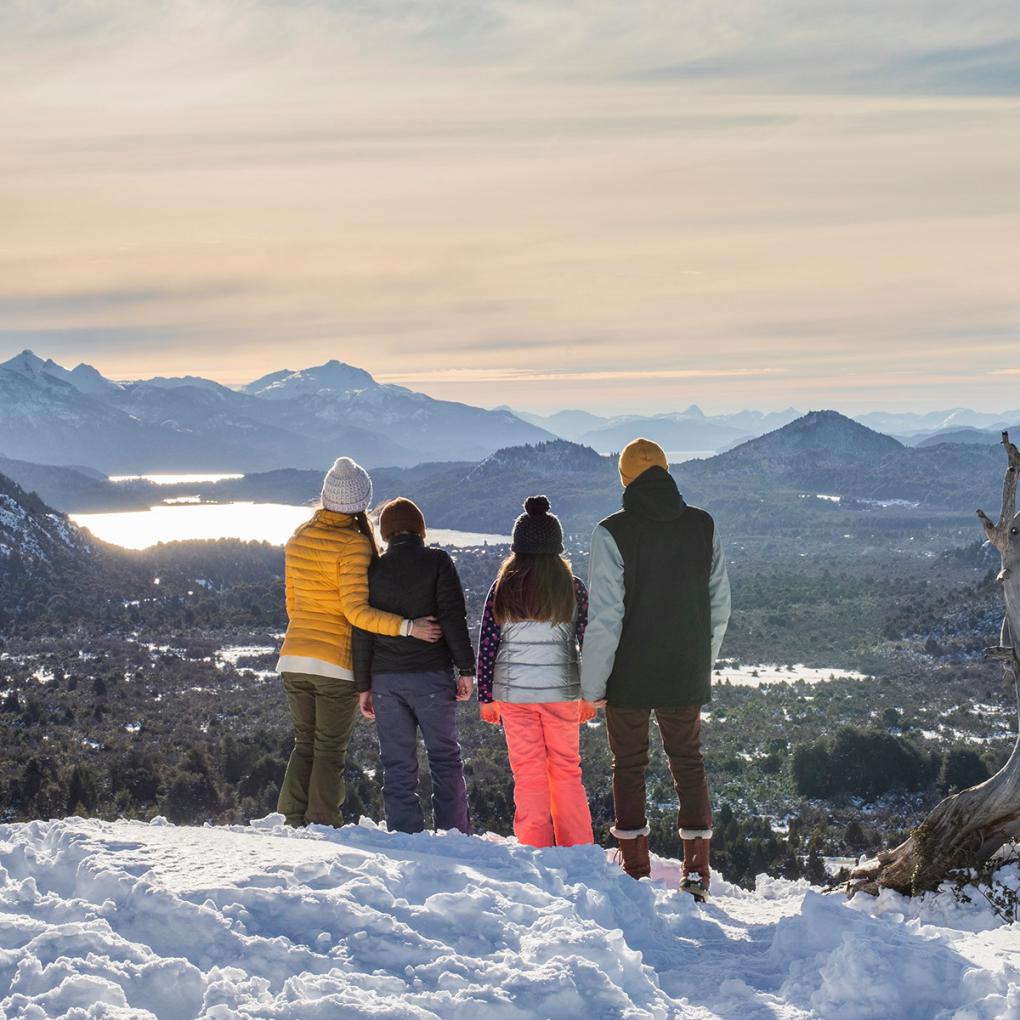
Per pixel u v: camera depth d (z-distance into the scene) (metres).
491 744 71.81
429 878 4.10
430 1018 2.92
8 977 2.97
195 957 3.21
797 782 77.94
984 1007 3.38
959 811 5.78
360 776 60.41
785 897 6.54
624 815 5.79
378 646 6.28
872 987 3.54
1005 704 111.19
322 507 6.52
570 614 6.12
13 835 4.43
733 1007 3.59
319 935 3.40
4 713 103.62
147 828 4.75
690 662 5.69
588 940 3.52
